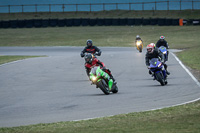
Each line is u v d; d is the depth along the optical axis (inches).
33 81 2304.4
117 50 5413.4
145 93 1705.2
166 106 1366.9
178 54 4362.7
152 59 1977.1
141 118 1136.2
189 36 7386.8
